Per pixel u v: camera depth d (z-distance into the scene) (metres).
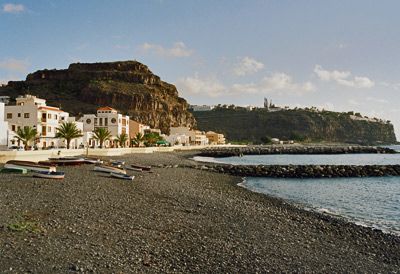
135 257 13.05
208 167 60.59
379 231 21.09
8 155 45.03
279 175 55.56
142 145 132.00
